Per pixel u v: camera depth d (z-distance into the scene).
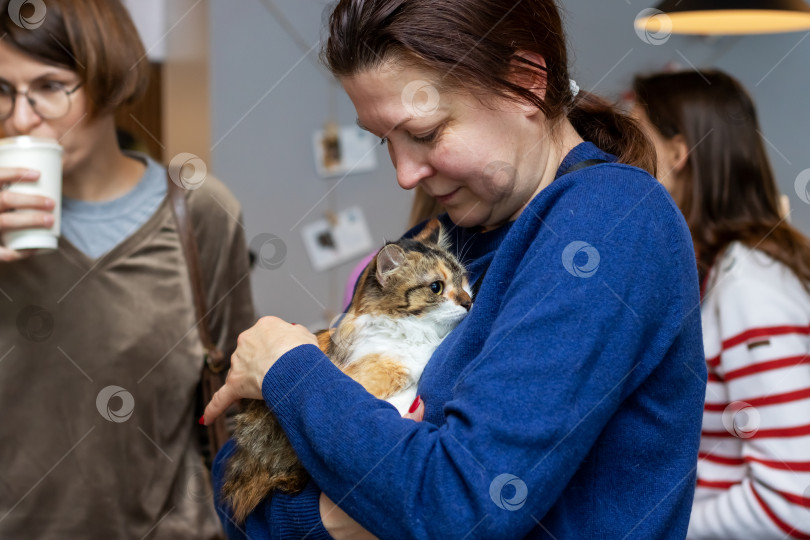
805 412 1.47
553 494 0.82
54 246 1.58
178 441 1.76
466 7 0.94
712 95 1.90
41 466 1.67
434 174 1.01
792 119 3.86
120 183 1.82
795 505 1.43
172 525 1.74
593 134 1.14
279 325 1.04
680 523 0.98
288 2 3.69
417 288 1.38
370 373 1.28
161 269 1.78
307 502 0.99
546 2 1.02
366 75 0.95
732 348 1.55
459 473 0.80
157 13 3.79
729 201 1.81
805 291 1.58
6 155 1.51
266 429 1.12
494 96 0.95
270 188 3.75
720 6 1.88
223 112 3.62
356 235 3.91
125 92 1.74
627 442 0.94
